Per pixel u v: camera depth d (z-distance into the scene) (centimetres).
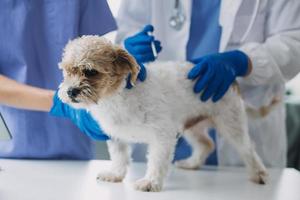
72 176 107
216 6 147
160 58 149
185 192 94
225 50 141
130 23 156
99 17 143
